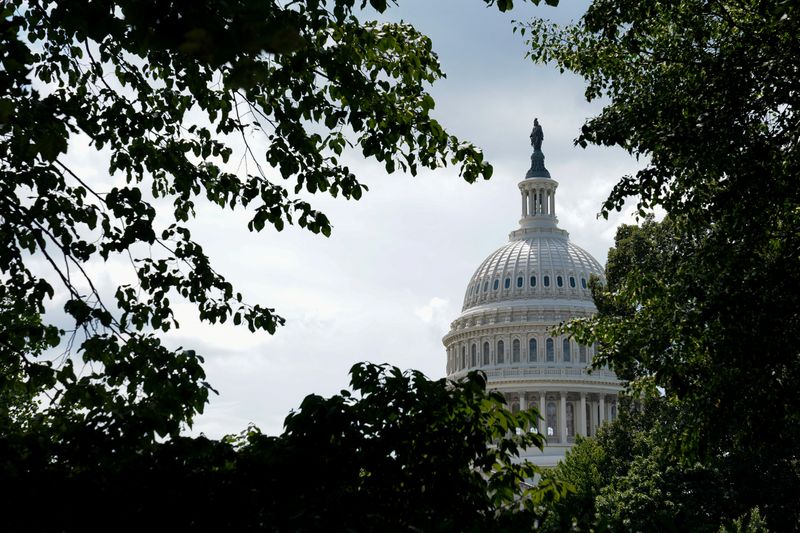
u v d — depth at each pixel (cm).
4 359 1819
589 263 19450
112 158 2056
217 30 596
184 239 2033
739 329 2400
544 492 1447
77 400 1683
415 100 2000
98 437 1252
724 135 2411
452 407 1370
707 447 2672
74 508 1138
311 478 1260
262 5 615
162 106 2083
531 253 19238
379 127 1928
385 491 1306
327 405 1327
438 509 1307
